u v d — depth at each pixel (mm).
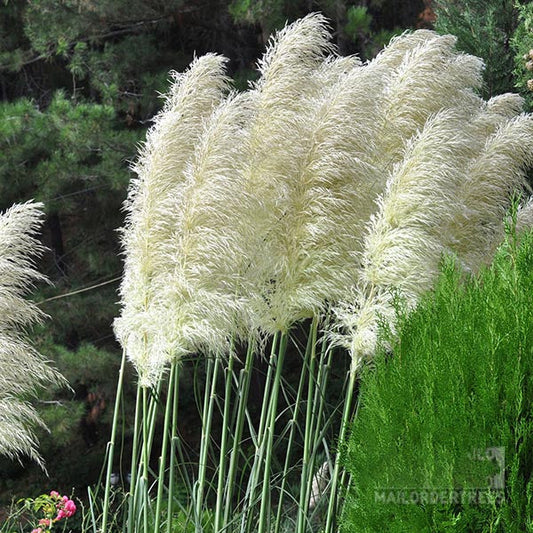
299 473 6785
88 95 14984
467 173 5516
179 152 5297
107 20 12945
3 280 5352
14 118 12039
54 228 14430
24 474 13727
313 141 5074
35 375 5492
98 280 13898
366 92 5098
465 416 2990
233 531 5402
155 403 5305
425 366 3176
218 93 5609
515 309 3129
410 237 4680
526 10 9250
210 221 4930
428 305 3490
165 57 13828
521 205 5930
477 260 5461
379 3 13781
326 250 5008
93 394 13227
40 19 12852
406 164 4754
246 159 5129
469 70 6043
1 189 12180
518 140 5652
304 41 5352
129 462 13547
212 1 13312
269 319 5156
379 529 3172
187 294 4918
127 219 5379
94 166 12102
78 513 11891
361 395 3705
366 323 4758
